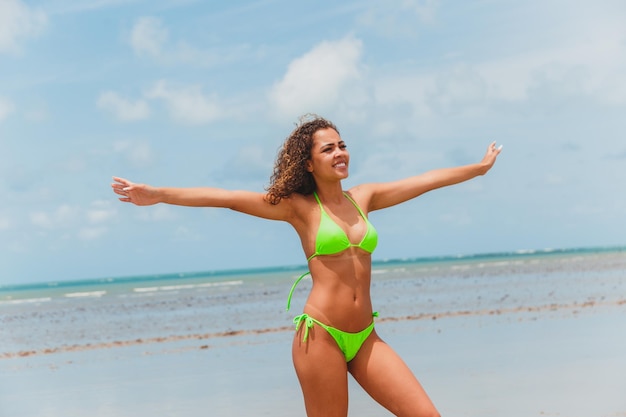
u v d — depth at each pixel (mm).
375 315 5777
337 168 5688
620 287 21938
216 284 39719
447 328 14250
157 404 9102
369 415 8148
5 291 47219
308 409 5637
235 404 8945
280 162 5902
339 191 5867
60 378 11109
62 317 21594
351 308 5562
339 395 5555
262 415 8406
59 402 9477
